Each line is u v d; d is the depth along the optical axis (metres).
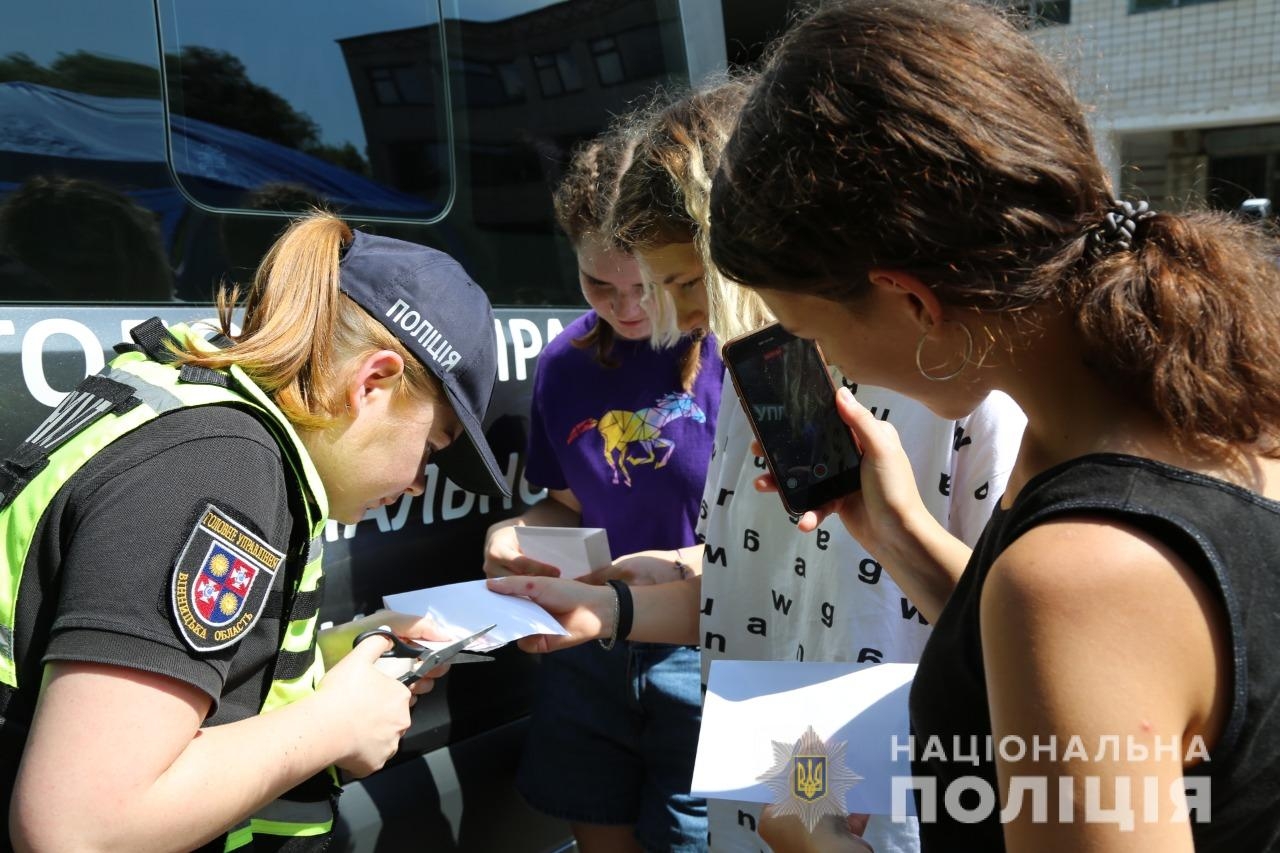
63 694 1.03
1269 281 0.87
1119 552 0.75
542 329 2.36
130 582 1.06
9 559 1.13
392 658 1.48
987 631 0.80
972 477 1.39
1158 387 0.81
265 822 1.35
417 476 1.51
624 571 2.07
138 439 1.15
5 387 1.53
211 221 1.78
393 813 2.02
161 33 1.73
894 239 0.86
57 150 1.61
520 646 1.84
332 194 1.96
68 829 1.00
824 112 0.87
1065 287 0.86
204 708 1.11
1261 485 0.82
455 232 2.17
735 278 1.00
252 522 1.15
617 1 2.53
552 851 2.43
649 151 1.66
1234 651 0.74
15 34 1.57
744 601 1.67
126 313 1.67
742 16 3.74
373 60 2.02
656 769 2.21
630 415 2.24
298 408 1.29
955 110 0.83
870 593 1.47
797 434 1.39
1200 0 11.68
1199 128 12.45
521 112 2.30
